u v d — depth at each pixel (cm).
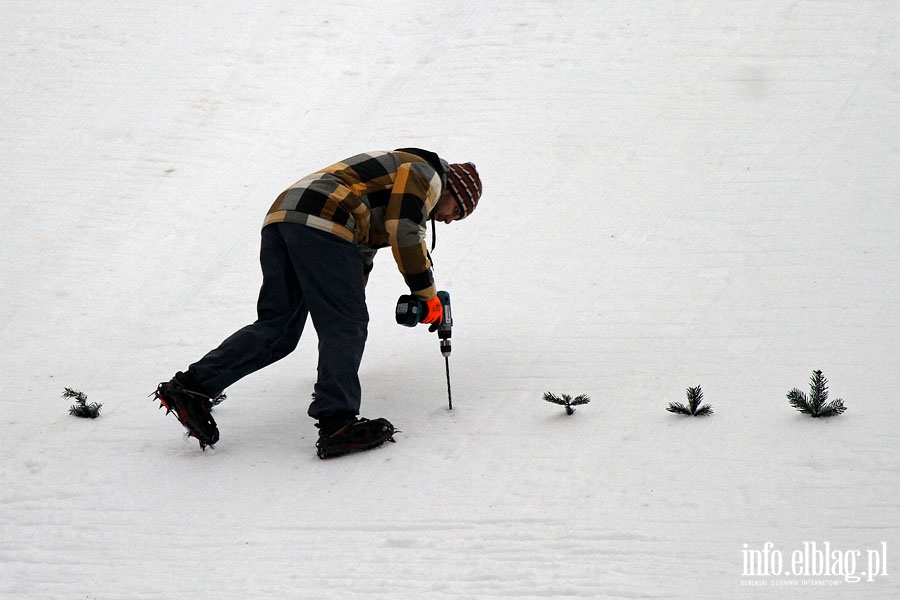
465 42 3494
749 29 3216
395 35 3678
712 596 1182
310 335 2122
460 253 2336
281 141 3078
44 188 2856
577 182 2567
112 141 3097
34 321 2266
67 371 2039
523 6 3675
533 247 2311
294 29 3756
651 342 1862
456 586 1254
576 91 3031
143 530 1459
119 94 3369
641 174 2550
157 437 1744
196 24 3822
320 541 1387
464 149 2816
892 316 1814
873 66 2858
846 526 1282
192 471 1612
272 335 1642
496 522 1384
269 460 1627
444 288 2197
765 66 2973
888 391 1585
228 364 1617
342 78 3425
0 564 1403
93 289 2394
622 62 3158
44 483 1612
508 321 2025
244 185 2856
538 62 3253
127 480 1599
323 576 1305
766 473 1414
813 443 1469
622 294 2056
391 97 3231
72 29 3806
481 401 1739
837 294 1919
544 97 3030
